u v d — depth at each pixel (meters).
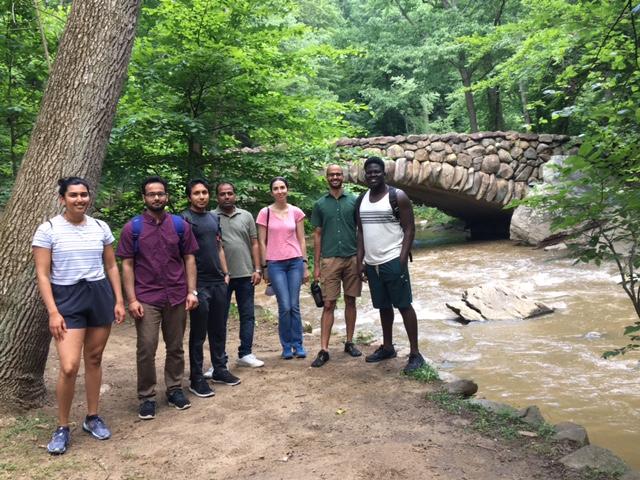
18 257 3.82
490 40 15.02
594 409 4.62
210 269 4.32
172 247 3.86
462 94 22.95
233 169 8.00
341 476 2.79
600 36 5.34
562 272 10.96
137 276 3.82
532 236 14.23
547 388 5.18
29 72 8.22
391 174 15.46
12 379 3.81
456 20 21.81
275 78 7.96
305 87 14.55
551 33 8.16
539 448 3.03
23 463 3.07
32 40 7.79
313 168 8.05
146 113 6.84
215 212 4.87
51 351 5.50
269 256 5.07
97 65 4.09
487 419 3.49
